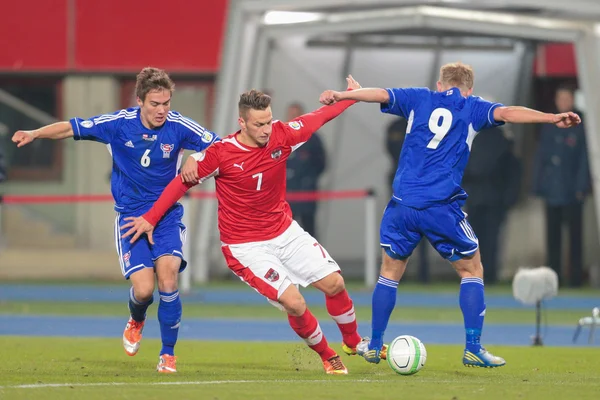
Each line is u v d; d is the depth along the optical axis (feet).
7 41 275.80
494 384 80.74
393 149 213.05
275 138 90.27
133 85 277.64
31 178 280.31
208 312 175.42
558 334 143.43
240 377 87.71
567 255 228.63
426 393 73.92
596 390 76.69
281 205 92.73
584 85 212.64
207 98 275.18
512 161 216.33
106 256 265.75
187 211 211.82
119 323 157.79
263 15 222.48
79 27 274.36
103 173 280.31
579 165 214.48
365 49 230.89
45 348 119.14
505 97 236.22
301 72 232.73
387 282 93.30
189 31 270.05
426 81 234.17
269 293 89.61
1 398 71.51
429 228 91.56
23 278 254.47
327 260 92.02
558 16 213.66
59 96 278.26
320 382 81.92
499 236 226.99
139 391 74.49
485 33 214.28
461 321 159.84
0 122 279.49
